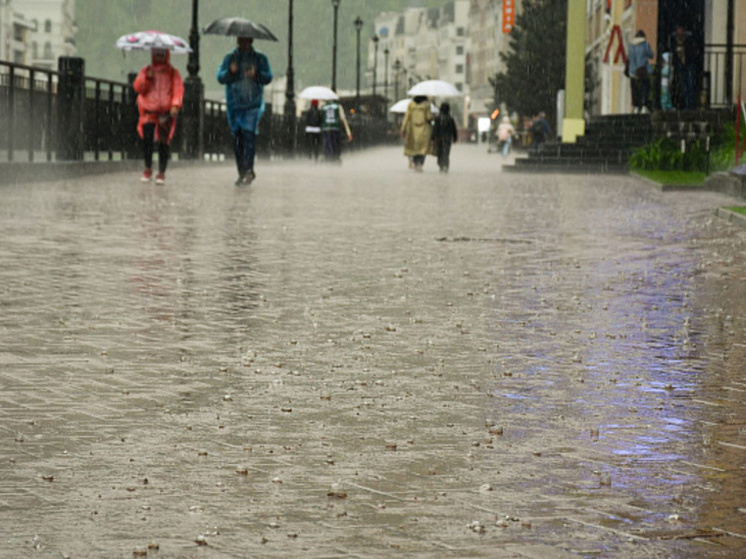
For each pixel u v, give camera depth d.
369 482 11.21
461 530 9.81
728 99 75.50
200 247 30.48
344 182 62.50
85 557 9.09
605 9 119.38
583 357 17.77
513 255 30.33
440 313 21.53
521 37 186.62
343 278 25.70
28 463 11.72
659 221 40.16
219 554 9.20
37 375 15.84
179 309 21.38
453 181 67.25
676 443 12.87
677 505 10.57
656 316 21.55
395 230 35.88
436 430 13.31
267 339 18.75
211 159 87.25
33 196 45.34
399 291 24.06
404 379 16.02
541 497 10.79
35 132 55.00
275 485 11.09
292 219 38.56
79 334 18.83
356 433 13.12
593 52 137.75
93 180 56.78
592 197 52.78
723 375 16.62
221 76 54.56
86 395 14.73
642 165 73.31
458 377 16.22
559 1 176.00
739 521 10.12
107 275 25.28
